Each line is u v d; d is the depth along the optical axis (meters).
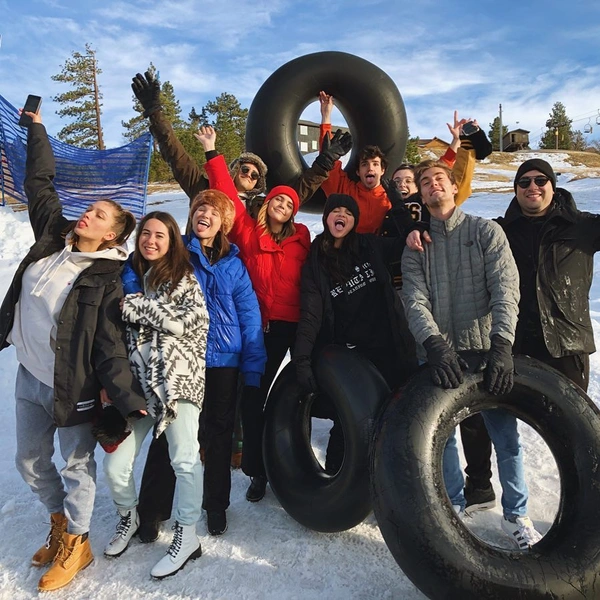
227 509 3.01
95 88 33.44
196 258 2.82
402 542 2.04
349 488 2.48
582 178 22.47
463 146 3.62
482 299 2.52
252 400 2.99
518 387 2.31
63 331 2.27
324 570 2.47
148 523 2.71
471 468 2.91
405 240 2.86
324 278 2.92
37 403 2.41
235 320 2.82
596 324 5.96
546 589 1.96
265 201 3.11
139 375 2.35
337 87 4.18
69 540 2.41
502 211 13.52
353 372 2.62
